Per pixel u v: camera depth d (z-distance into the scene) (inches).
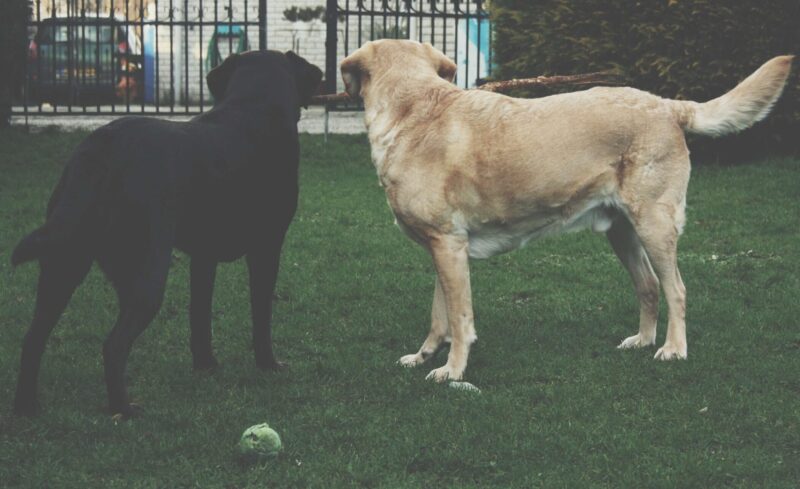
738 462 189.0
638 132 238.2
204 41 966.4
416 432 202.4
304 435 202.1
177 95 958.4
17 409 209.0
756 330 275.0
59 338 269.4
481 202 235.9
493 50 592.1
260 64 236.7
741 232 393.1
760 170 500.4
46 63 872.3
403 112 241.3
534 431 203.5
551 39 541.3
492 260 360.5
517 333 277.3
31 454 191.2
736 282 326.0
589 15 531.8
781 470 185.8
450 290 236.5
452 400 221.8
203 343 243.4
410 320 290.2
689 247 375.6
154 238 201.5
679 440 200.1
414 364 249.8
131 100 942.4
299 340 273.6
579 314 297.1
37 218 410.3
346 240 385.7
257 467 186.2
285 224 237.0
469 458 190.9
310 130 657.0
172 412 212.7
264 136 226.5
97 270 334.6
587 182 237.5
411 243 382.9
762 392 228.2
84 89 660.7
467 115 237.6
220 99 242.5
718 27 503.8
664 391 229.1
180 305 301.7
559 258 362.9
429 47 253.8
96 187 199.5
